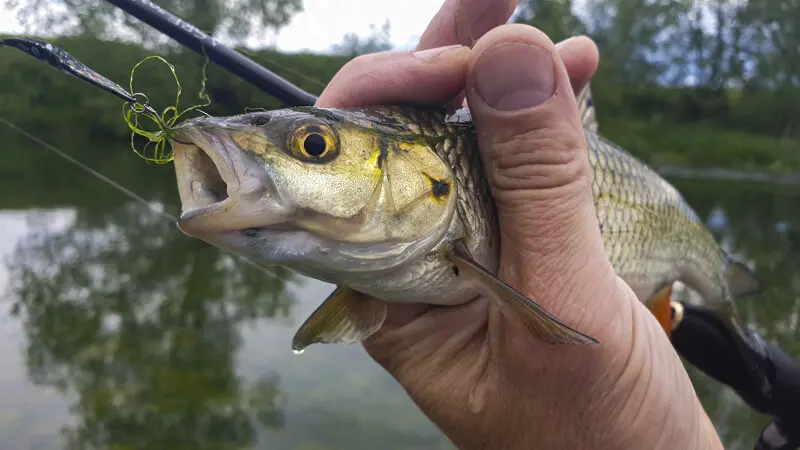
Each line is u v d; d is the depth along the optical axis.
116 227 0.57
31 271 0.53
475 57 0.12
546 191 0.12
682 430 0.14
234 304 0.51
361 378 0.41
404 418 0.35
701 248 0.24
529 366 0.13
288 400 0.37
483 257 0.14
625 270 0.19
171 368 0.40
